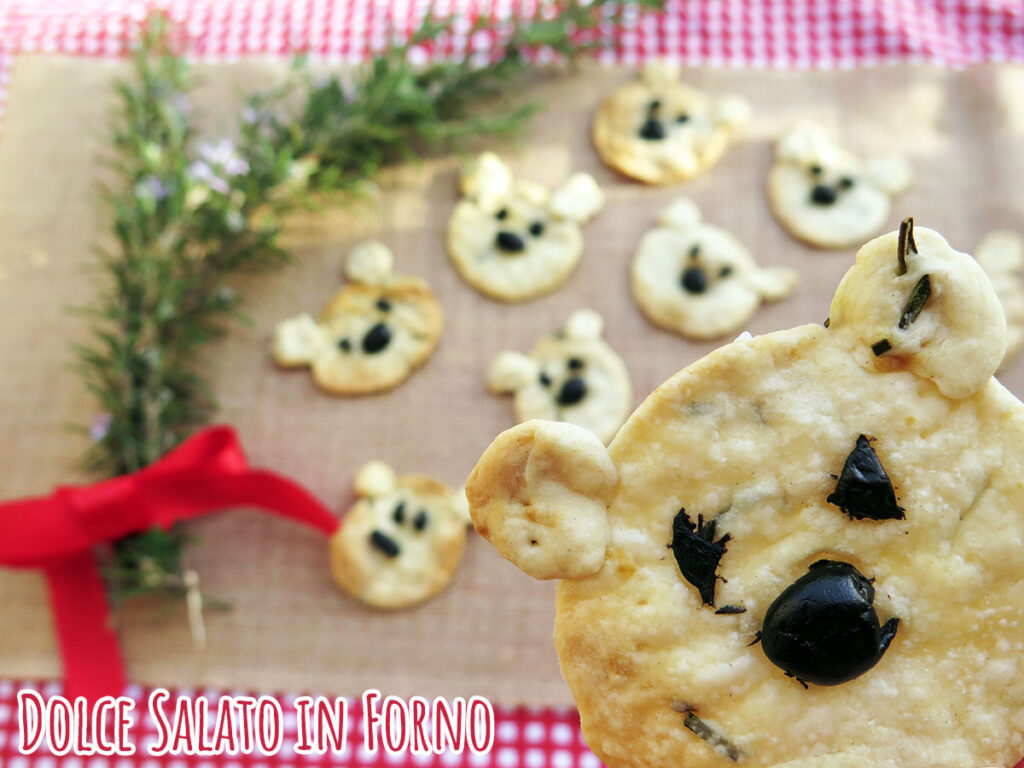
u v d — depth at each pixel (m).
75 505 0.63
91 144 0.72
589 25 0.70
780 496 0.43
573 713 0.64
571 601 0.44
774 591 0.43
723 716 0.43
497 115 0.72
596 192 0.70
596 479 0.43
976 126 0.70
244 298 0.69
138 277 0.66
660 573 0.44
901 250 0.42
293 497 0.64
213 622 0.65
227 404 0.68
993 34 0.73
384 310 0.68
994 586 0.42
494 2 0.74
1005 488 0.42
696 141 0.70
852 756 0.42
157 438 0.65
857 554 0.43
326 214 0.70
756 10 0.73
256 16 0.74
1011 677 0.42
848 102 0.71
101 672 0.64
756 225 0.69
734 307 0.67
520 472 0.43
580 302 0.68
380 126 0.69
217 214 0.67
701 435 0.44
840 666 0.40
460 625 0.65
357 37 0.74
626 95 0.71
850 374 0.43
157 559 0.64
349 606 0.65
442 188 0.71
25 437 0.67
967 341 0.41
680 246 0.68
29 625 0.65
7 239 0.70
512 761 0.63
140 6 0.74
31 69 0.73
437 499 0.66
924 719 0.42
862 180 0.69
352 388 0.67
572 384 0.67
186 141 0.69
